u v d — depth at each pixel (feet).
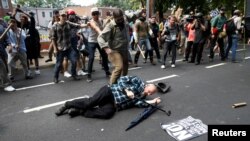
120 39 16.49
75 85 19.93
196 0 54.90
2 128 12.75
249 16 22.31
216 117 13.30
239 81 20.02
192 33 28.04
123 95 14.11
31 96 17.46
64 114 14.20
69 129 12.44
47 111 14.76
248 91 17.46
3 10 83.35
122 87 14.16
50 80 21.67
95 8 20.29
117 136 11.63
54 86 19.77
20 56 21.45
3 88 19.43
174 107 14.79
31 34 23.11
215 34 28.63
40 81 21.42
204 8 56.75
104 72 24.29
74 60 20.95
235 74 22.38
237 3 59.26
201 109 14.43
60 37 19.84
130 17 36.65
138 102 14.40
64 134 11.96
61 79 21.90
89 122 13.12
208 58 31.09
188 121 12.87
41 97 17.20
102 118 13.39
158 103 15.16
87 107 13.65
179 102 15.58
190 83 19.71
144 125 12.62
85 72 24.18
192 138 11.28
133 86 14.35
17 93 18.19
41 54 34.01
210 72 23.34
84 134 11.90
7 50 22.16
